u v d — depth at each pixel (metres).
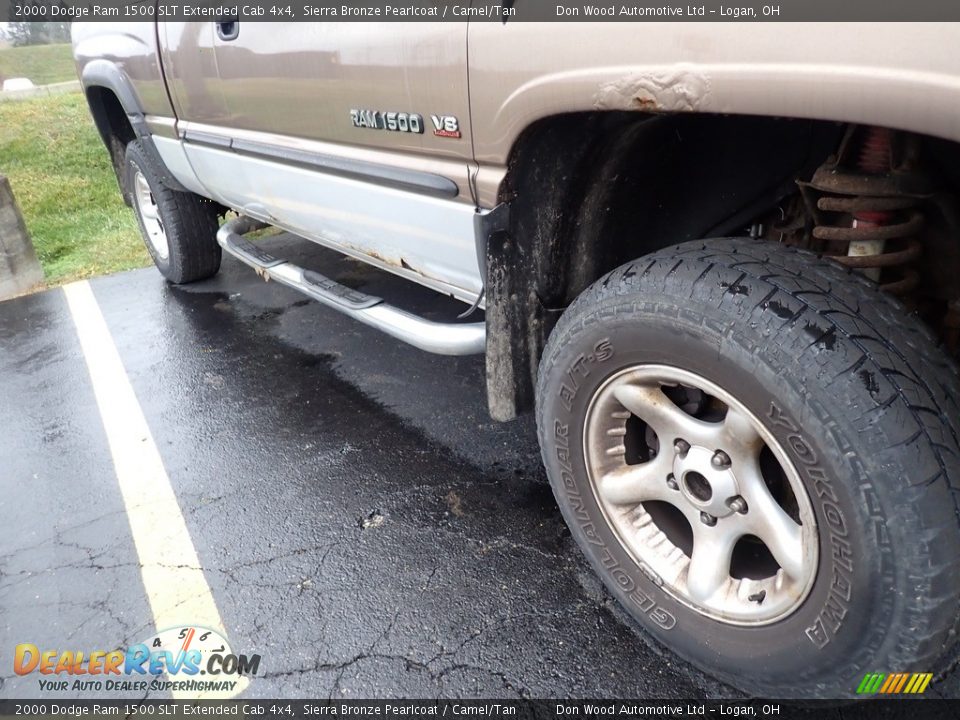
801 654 1.50
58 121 9.34
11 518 2.71
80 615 2.20
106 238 6.28
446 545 2.35
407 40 1.86
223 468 2.88
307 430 3.11
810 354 1.31
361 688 1.88
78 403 3.52
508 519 2.46
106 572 2.37
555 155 1.73
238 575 2.30
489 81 1.66
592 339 1.64
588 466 1.80
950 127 1.03
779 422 1.36
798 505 1.44
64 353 4.11
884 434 1.26
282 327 4.22
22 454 3.13
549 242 1.90
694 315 1.44
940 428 1.29
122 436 3.19
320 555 2.36
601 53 1.40
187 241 4.62
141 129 3.85
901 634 1.33
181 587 2.27
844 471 1.29
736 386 1.41
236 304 4.64
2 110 9.63
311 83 2.29
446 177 1.95
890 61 1.06
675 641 1.78
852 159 1.46
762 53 1.18
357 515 2.53
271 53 2.42
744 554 1.75
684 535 1.83
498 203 1.82
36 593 2.31
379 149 2.19
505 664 1.91
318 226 2.82
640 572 1.79
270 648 2.02
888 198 1.43
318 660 1.97
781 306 1.36
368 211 2.38
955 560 1.27
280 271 3.34
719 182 1.82
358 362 3.72
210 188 3.61
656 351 1.53
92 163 8.16
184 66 3.04
